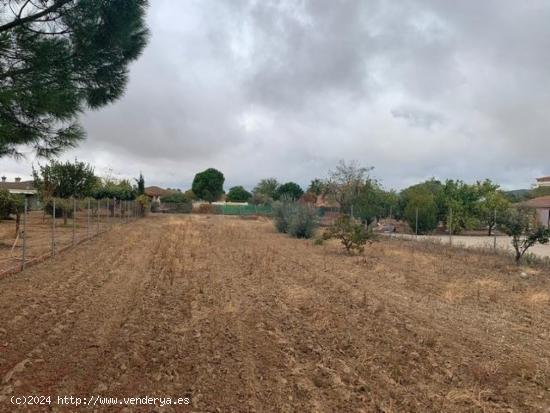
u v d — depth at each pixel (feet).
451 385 16.65
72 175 107.55
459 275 42.88
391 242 75.77
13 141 17.37
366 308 27.73
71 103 17.28
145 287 32.76
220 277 37.35
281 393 15.49
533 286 37.78
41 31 16.43
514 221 51.52
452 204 107.34
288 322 24.21
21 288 31.32
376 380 16.87
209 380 16.40
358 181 105.40
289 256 53.47
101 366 17.39
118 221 112.78
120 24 17.13
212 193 330.95
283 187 293.23
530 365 18.92
